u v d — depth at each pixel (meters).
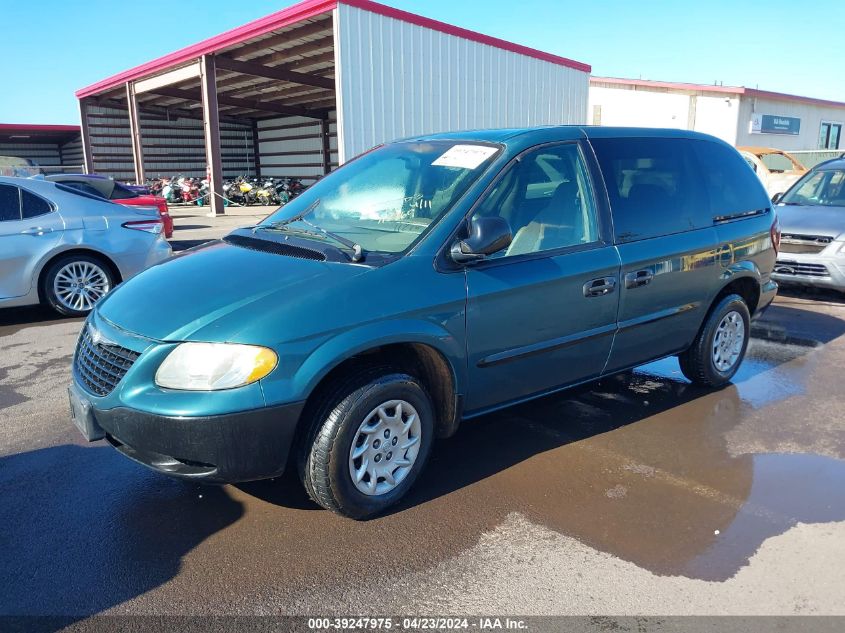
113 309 3.29
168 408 2.81
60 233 7.07
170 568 2.89
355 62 13.63
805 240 7.79
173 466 2.96
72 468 3.81
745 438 4.20
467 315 3.35
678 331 4.57
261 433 2.86
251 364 2.82
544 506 3.38
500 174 3.62
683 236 4.43
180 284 3.28
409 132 14.90
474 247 3.25
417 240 3.37
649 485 3.60
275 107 26.97
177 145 29.52
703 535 3.13
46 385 5.20
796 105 28.95
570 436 4.23
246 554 2.98
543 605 2.65
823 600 2.67
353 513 3.17
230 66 19.02
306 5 14.20
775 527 3.20
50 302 7.13
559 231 3.84
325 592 2.73
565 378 3.98
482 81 16.58
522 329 3.60
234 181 27.09
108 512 3.34
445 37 15.43
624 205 4.15
